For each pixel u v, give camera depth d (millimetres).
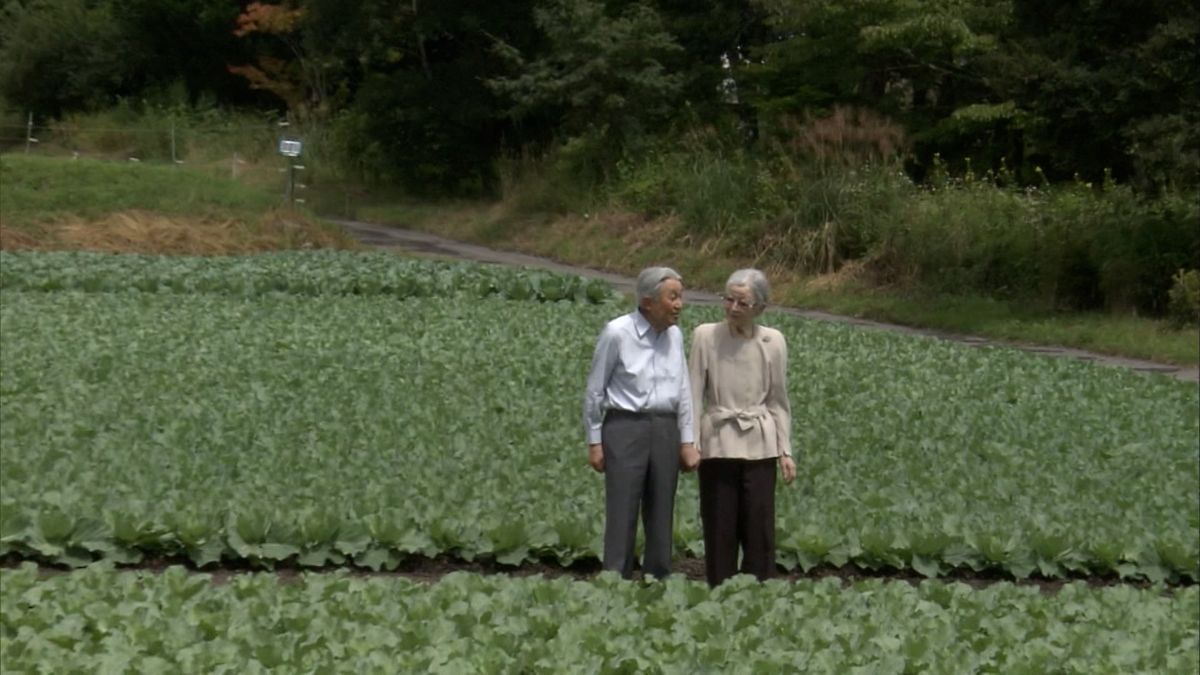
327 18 47656
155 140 54031
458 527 9945
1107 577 10211
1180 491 12688
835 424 14625
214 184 37781
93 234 34031
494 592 8297
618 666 6969
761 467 8992
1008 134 36844
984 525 10570
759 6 40625
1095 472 13047
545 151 45844
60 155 54281
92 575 8250
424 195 48812
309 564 9672
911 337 22766
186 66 61531
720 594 8391
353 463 11969
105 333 19391
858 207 30922
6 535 9516
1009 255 27953
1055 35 24984
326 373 16594
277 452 12273
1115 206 26875
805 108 35906
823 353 20109
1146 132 23828
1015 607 8367
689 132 38812
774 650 7254
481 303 24578
